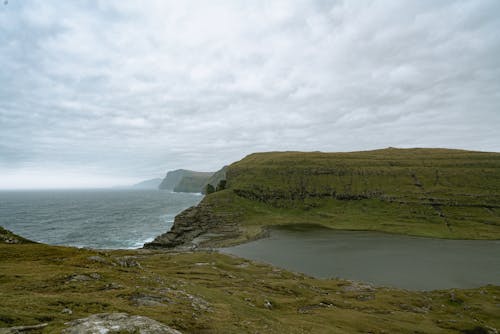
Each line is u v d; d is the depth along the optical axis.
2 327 13.92
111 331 13.71
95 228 167.25
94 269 35.34
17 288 24.55
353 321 37.47
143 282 32.38
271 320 30.20
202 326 21.06
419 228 158.00
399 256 103.06
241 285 51.72
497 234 144.62
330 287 60.50
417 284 75.19
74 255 42.62
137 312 20.59
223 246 119.94
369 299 52.88
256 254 105.56
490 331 41.44
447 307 52.94
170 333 14.70
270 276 65.25
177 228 149.62
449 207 184.62
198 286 39.78
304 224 172.50
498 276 82.06
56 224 182.25
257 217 188.12
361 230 157.38
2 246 44.31
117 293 25.25
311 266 90.56
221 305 29.89
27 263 35.91
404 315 44.62
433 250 112.88
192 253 85.69
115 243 127.19
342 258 100.06
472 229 154.00
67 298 21.12
